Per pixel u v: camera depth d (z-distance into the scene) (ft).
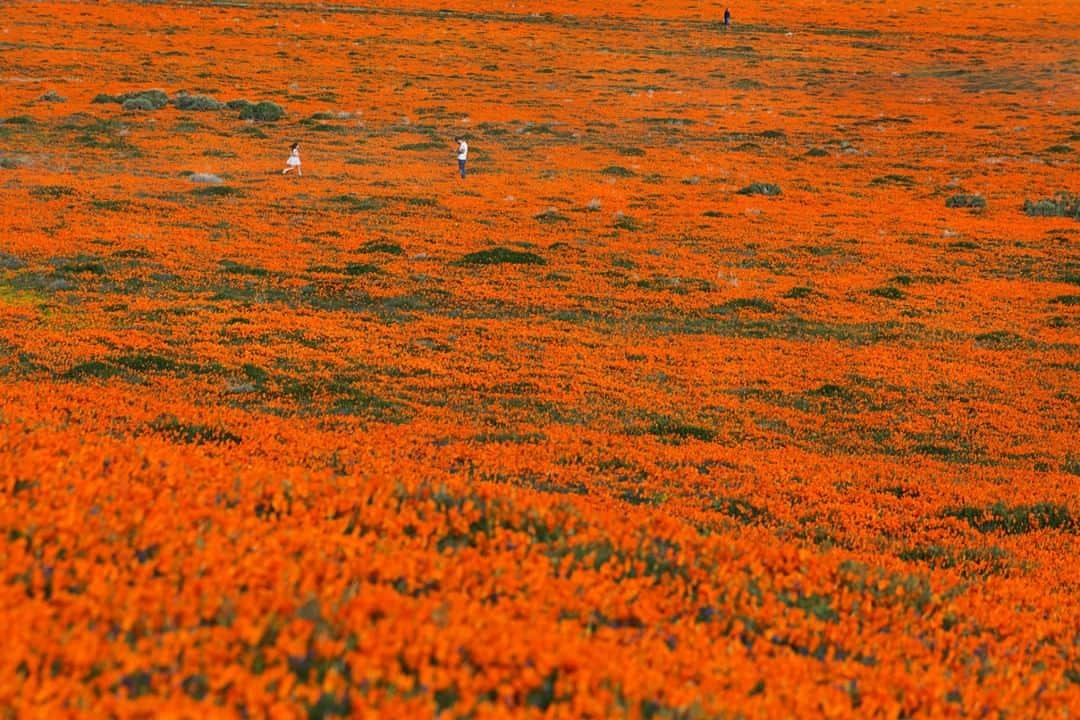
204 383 369.09
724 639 108.88
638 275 617.62
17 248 578.25
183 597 84.89
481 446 305.12
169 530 103.76
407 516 127.54
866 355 482.28
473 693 79.05
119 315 467.11
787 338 510.17
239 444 244.63
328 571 97.86
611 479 278.46
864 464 335.47
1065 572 225.76
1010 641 134.31
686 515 241.35
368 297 540.11
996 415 405.80
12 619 75.92
